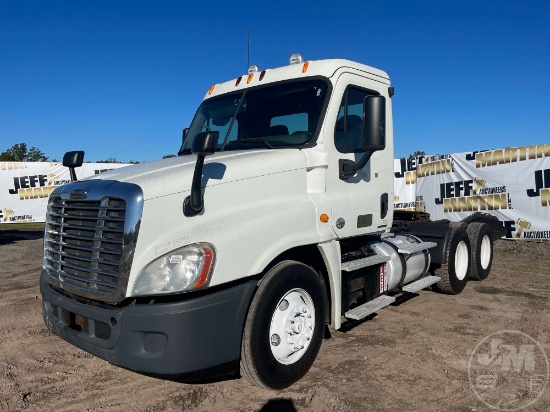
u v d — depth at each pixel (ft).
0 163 67.72
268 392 13.02
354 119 16.22
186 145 17.66
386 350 16.14
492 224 28.55
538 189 39.70
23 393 13.15
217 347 11.01
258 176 12.89
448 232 23.38
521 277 28.58
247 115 16.49
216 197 11.85
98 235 11.29
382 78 17.87
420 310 21.15
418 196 51.44
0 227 65.62
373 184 17.01
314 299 13.74
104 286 11.10
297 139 15.05
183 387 13.41
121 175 12.31
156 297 10.80
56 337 17.85
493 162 42.83
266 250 12.30
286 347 12.92
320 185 14.62
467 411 11.94
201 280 10.75
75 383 13.80
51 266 13.14
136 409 12.18
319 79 15.64
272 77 16.76
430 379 13.83
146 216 10.75
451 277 23.52
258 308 11.94
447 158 46.93
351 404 12.29
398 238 21.17
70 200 12.27
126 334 10.64
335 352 15.98
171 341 10.41
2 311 21.53
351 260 16.60
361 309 16.24
